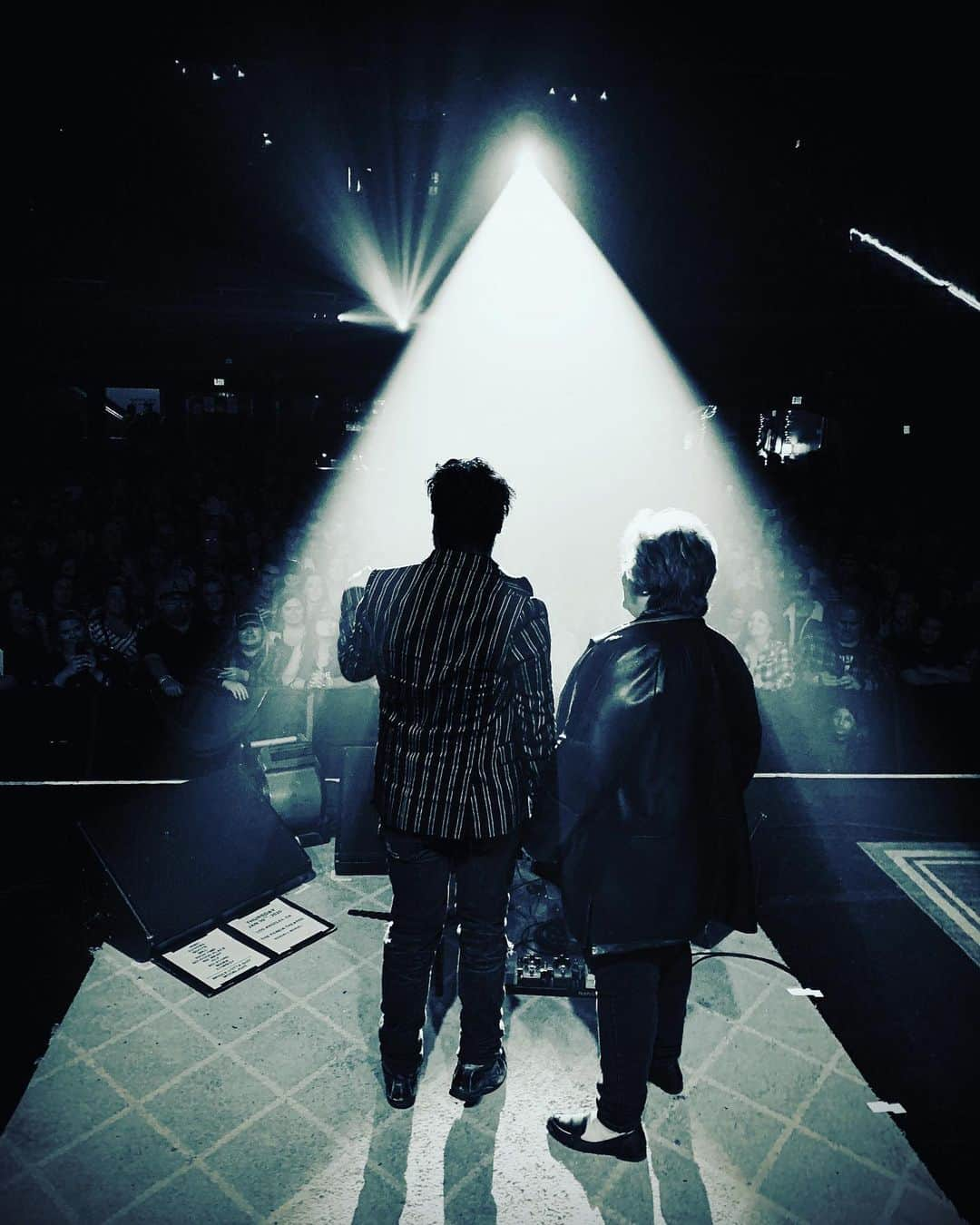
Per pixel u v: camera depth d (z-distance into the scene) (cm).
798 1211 171
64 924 266
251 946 255
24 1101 195
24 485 1174
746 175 1320
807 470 1538
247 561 856
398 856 178
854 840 348
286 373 1512
